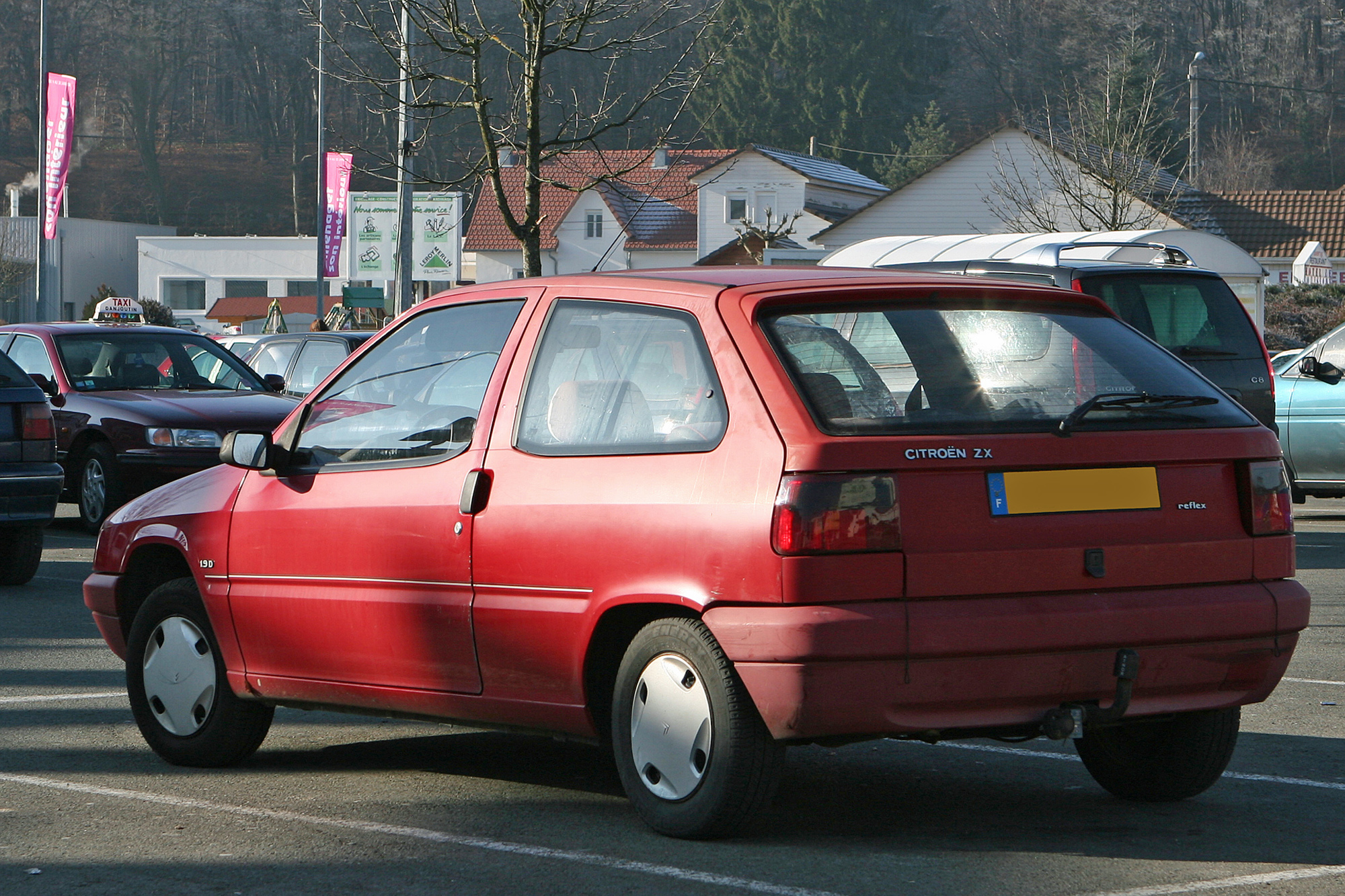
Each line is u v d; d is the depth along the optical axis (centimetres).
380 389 803
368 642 771
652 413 686
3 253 10106
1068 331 720
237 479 850
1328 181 13862
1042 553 650
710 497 648
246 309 9869
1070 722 655
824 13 11106
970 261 1698
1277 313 5381
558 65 10012
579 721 701
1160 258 1988
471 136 10894
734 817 661
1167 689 676
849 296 688
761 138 11019
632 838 696
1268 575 702
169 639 863
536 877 641
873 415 646
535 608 702
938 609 632
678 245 9106
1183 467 688
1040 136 6012
